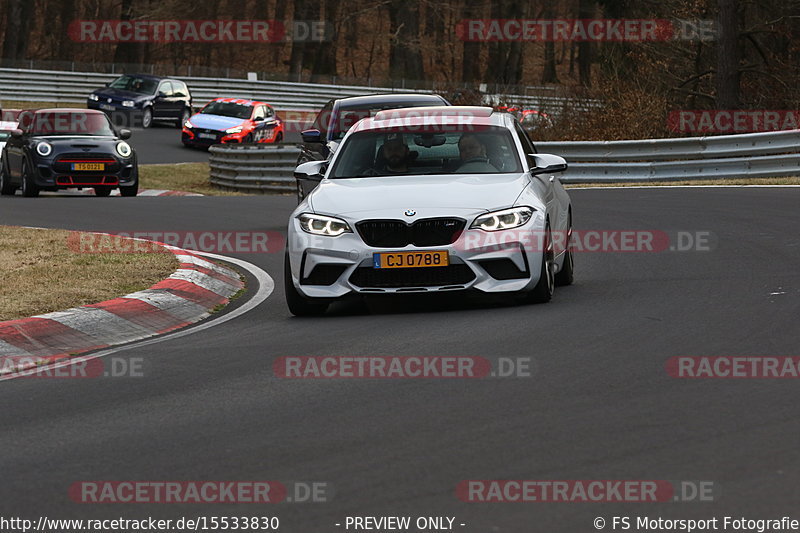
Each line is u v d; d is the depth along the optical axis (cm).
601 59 12044
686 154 8356
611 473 1816
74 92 16838
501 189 3512
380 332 3159
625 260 4556
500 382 2484
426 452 1966
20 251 4756
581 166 8594
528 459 1906
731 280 3853
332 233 3438
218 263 4778
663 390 2362
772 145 8050
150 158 12700
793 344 2764
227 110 13988
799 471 1798
